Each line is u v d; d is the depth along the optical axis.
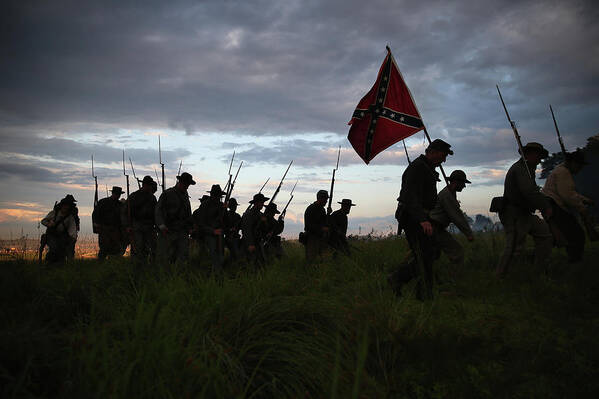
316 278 5.20
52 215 8.07
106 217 8.86
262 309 3.11
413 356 2.81
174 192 7.19
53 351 2.27
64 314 3.14
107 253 8.76
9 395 1.90
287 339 2.76
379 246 8.12
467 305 4.11
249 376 2.43
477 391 2.44
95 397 1.79
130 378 1.99
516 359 2.72
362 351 1.97
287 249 9.55
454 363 2.69
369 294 3.81
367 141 6.50
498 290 4.63
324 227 7.77
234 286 3.88
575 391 2.35
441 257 6.63
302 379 2.42
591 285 4.45
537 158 5.40
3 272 3.58
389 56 6.44
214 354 2.33
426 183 4.53
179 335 2.50
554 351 2.82
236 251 8.33
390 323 3.13
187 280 4.47
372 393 2.29
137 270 4.87
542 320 3.56
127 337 2.29
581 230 5.44
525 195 5.08
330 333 2.95
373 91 6.49
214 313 3.05
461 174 5.51
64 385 1.93
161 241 6.94
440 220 5.41
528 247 7.16
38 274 4.10
